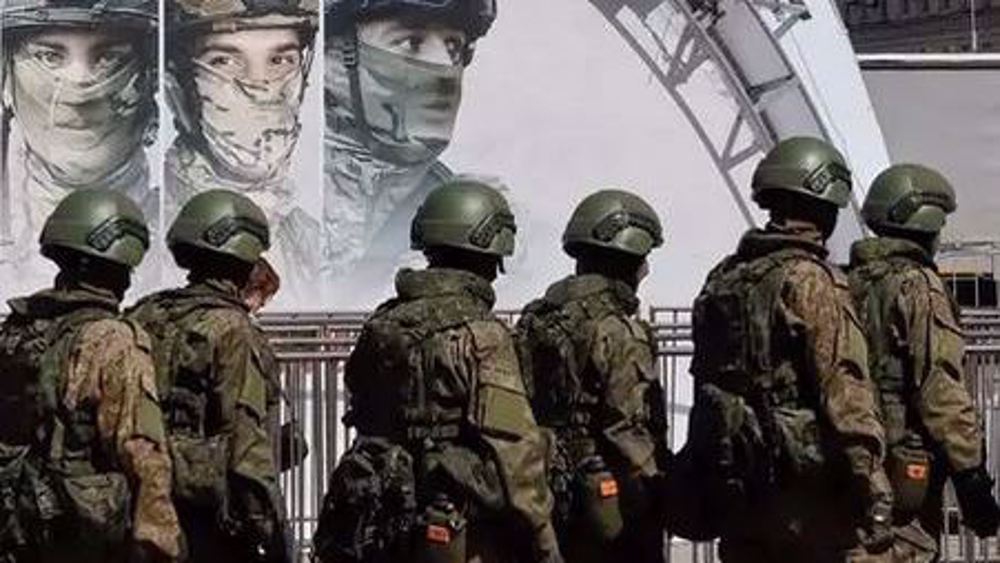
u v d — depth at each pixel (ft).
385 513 38.22
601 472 41.50
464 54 97.55
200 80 93.45
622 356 41.63
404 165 96.53
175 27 93.04
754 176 42.80
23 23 91.04
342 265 95.50
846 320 40.52
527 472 37.58
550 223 98.89
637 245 42.55
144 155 92.58
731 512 41.42
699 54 100.22
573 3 98.99
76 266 36.60
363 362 39.11
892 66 143.02
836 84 101.55
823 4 101.81
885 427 43.19
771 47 99.19
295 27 94.58
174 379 38.01
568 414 41.88
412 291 38.65
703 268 100.58
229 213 39.19
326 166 95.45
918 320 43.19
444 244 39.04
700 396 42.01
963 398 43.06
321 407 54.44
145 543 35.14
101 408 35.19
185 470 37.58
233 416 37.96
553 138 98.89
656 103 100.07
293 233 94.73
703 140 100.68
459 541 37.50
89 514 34.91
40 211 91.50
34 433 35.50
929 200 44.60
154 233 92.68
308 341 56.90
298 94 94.79
